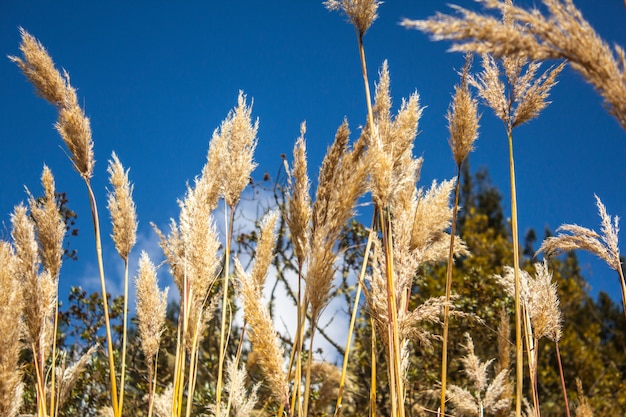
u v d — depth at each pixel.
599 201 3.44
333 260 2.66
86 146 3.69
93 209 3.68
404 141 3.04
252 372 5.13
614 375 13.90
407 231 2.88
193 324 3.45
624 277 3.36
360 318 8.92
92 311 9.14
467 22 1.46
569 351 14.19
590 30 1.44
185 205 3.38
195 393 7.42
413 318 2.87
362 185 2.64
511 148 3.00
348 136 2.92
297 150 2.96
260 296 2.76
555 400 12.77
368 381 9.10
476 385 4.46
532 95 2.97
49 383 3.83
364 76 2.92
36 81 3.64
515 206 2.96
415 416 6.80
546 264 3.53
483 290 10.09
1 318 2.99
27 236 3.38
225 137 4.05
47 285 3.37
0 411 3.01
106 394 7.94
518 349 2.93
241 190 3.63
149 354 3.83
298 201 2.89
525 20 1.49
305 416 2.73
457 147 3.19
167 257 3.77
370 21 2.98
